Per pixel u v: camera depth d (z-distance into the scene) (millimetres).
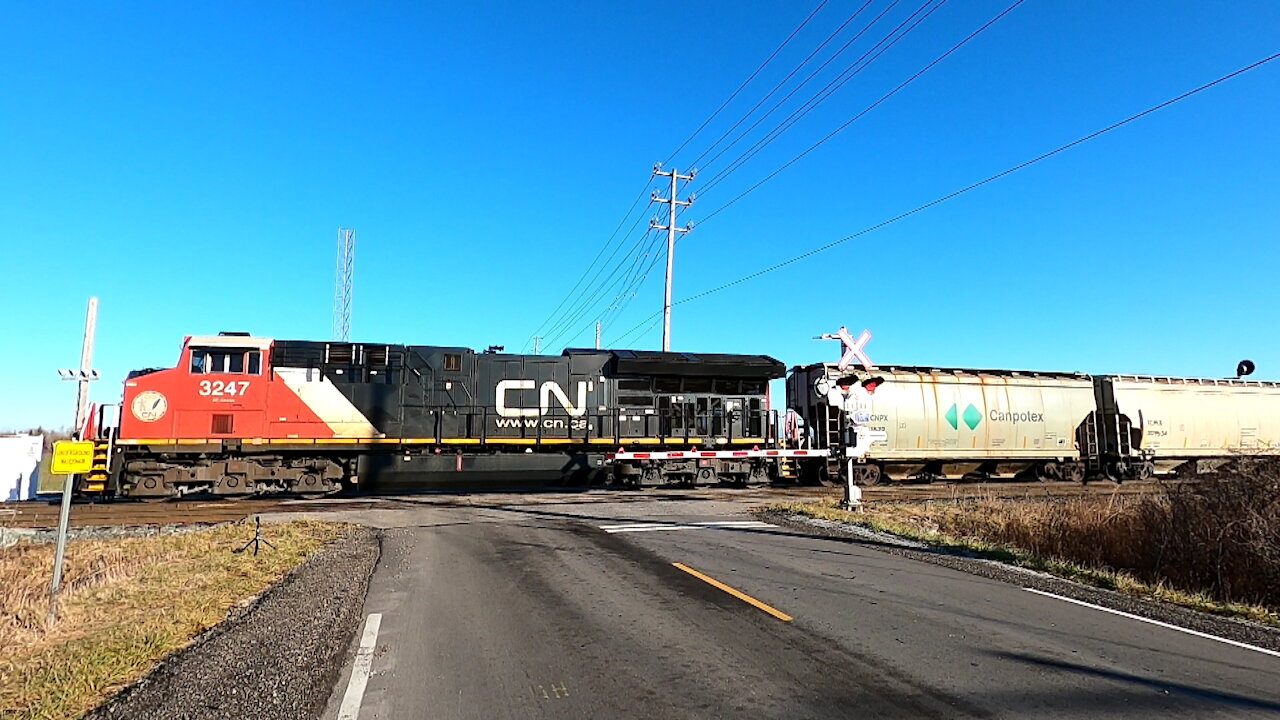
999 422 27062
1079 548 12633
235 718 5012
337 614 7742
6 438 24797
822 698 5395
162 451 19422
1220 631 7473
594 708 5203
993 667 6121
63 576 10570
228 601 8258
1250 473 10547
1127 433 28625
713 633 7094
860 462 25609
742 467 24281
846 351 17781
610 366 23734
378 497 20969
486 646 6672
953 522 16266
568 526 14570
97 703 5270
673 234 34000
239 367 20281
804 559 11109
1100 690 5602
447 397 22000
